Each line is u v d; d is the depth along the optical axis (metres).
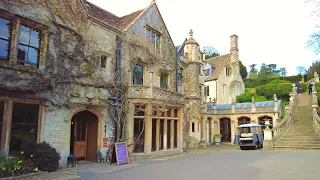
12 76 9.19
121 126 13.59
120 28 14.81
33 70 9.90
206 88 34.56
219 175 8.62
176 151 16.45
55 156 9.66
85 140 13.10
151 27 16.77
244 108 27.03
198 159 13.48
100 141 12.59
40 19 10.29
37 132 10.02
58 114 10.77
